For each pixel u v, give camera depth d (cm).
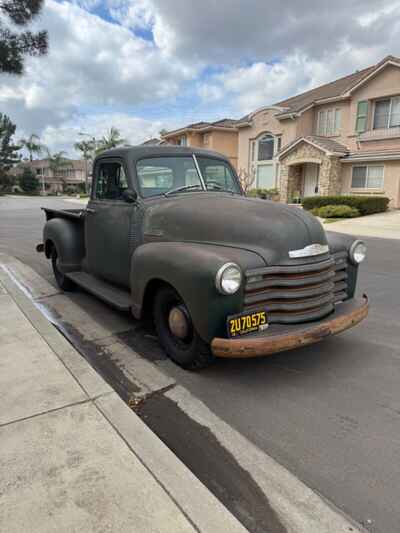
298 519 191
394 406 290
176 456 227
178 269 304
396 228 1409
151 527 172
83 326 455
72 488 193
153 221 378
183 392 309
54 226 573
